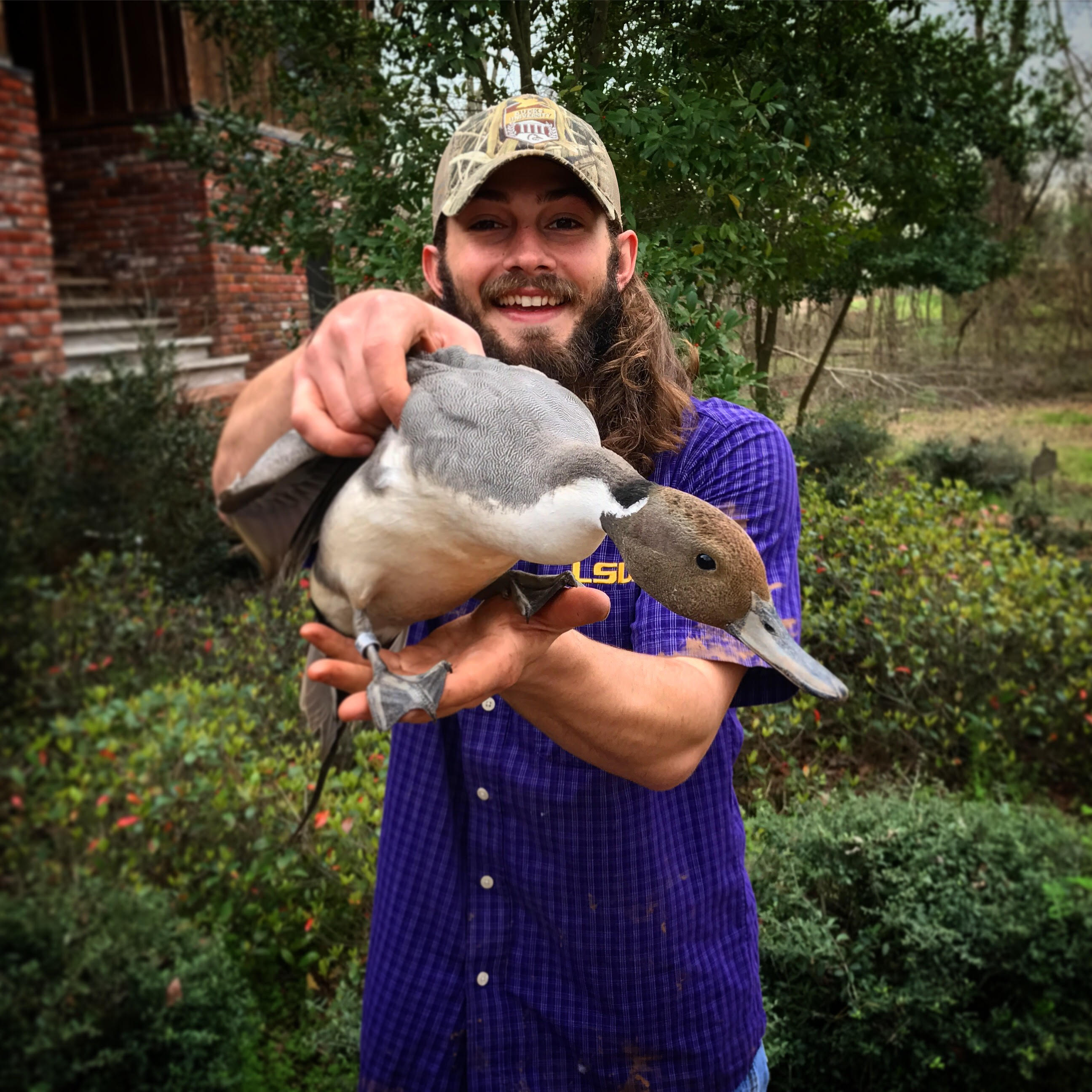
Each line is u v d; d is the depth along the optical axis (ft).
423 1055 5.89
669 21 6.40
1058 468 21.18
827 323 13.50
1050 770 14.65
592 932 5.54
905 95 9.53
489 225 5.37
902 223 11.82
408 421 3.62
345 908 6.32
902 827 10.84
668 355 5.63
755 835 11.06
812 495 15.30
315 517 4.03
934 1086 9.83
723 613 3.61
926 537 16.57
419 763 5.98
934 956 9.70
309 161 8.07
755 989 6.16
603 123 6.06
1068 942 9.77
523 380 3.84
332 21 8.03
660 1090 5.69
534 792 5.42
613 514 3.55
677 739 4.49
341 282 7.63
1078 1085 9.61
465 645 3.66
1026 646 14.74
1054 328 22.39
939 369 22.03
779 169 6.74
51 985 2.85
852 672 14.60
